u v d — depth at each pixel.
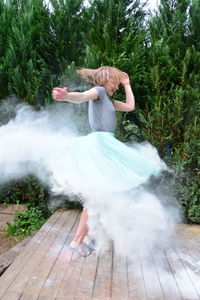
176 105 4.14
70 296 2.20
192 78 4.26
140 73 4.39
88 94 2.66
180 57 4.45
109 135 2.78
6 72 4.53
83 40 4.63
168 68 4.29
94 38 4.52
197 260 2.87
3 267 2.96
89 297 2.19
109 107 2.80
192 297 2.23
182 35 4.55
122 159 2.69
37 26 4.60
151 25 4.57
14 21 4.61
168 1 4.70
